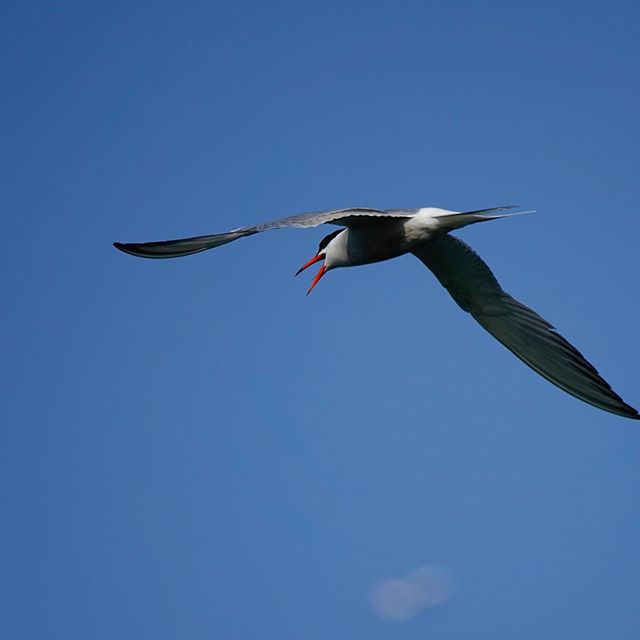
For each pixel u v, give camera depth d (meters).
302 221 10.98
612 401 14.47
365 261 13.70
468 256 14.23
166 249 11.29
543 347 14.95
